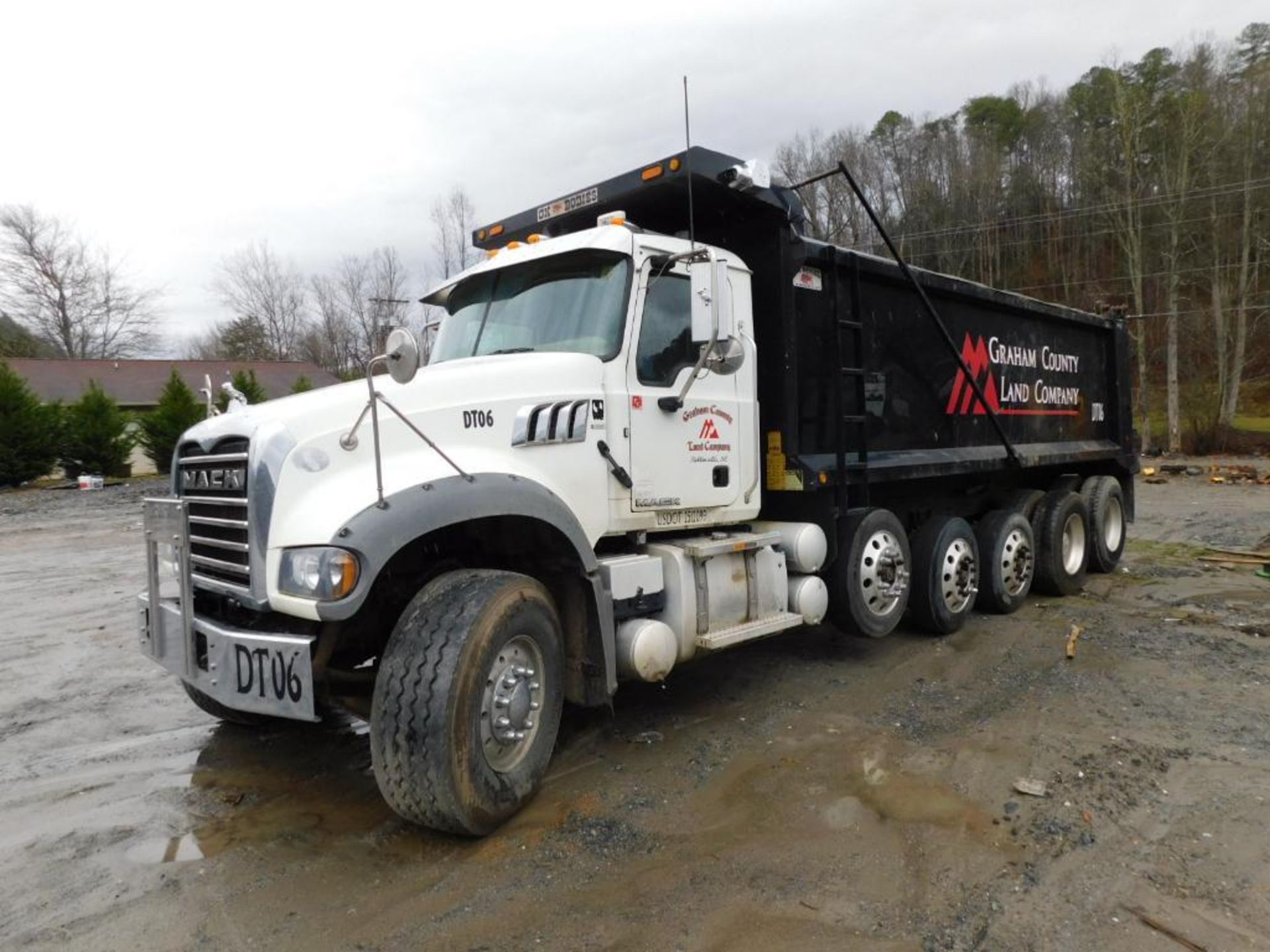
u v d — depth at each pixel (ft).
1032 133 175.83
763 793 11.94
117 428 90.74
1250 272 125.08
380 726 10.32
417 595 11.14
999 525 22.89
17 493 75.56
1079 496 26.32
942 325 20.93
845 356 18.71
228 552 11.32
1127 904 9.03
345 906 9.32
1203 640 19.74
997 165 167.43
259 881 9.88
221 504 11.30
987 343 23.94
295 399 11.71
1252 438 116.67
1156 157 128.67
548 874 9.89
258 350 198.59
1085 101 158.30
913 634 21.03
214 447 11.68
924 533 20.62
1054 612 23.50
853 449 18.75
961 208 164.76
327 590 9.75
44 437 82.84
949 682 17.01
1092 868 9.76
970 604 21.22
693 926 8.78
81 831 11.27
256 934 8.80
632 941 8.54
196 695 14.38
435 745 10.08
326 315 191.21
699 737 14.20
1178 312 125.29
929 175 169.68
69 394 130.82
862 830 10.75
